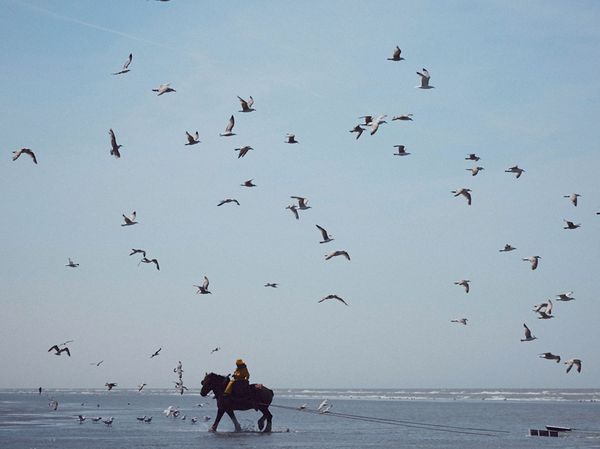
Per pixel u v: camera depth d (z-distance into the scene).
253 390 45.56
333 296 34.31
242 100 34.53
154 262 40.69
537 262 36.38
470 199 39.16
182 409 95.38
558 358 34.78
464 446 37.31
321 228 34.84
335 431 47.97
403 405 121.56
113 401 150.88
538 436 45.00
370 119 33.22
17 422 59.50
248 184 38.41
